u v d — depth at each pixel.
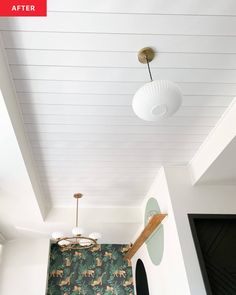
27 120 1.90
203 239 2.31
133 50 1.45
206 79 1.68
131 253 3.78
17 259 3.62
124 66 1.55
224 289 2.10
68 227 3.42
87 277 3.85
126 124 2.04
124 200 3.41
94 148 2.32
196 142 2.33
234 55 1.53
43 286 3.43
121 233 3.76
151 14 1.28
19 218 3.11
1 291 3.35
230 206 2.48
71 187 2.99
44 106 1.79
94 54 1.46
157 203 2.87
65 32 1.33
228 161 2.17
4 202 2.67
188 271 2.09
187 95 1.80
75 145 2.25
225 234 2.38
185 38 1.41
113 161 2.55
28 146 2.18
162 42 1.42
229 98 1.84
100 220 3.38
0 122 1.55
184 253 2.18
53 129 2.03
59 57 1.46
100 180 2.89
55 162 2.48
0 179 2.21
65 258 3.96
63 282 3.77
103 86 1.67
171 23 1.32
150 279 3.06
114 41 1.39
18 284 3.42
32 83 1.60
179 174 2.64
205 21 1.33
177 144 2.35
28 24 1.27
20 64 1.48
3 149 1.80
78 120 1.95
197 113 1.97
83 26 1.30
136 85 1.69
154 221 2.61
